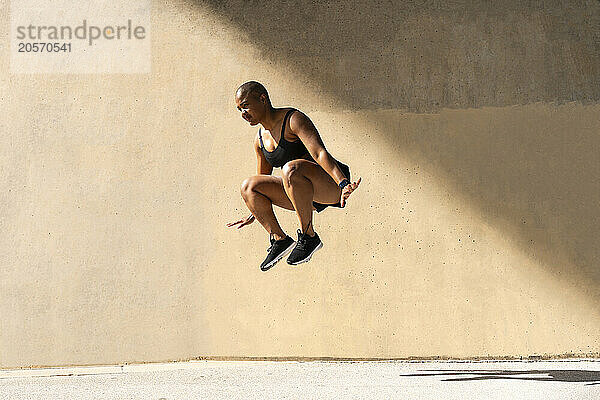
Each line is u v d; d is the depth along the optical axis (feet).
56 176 17.37
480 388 12.69
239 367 16.03
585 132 16.65
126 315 17.11
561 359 16.43
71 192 17.34
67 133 17.48
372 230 16.97
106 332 17.07
